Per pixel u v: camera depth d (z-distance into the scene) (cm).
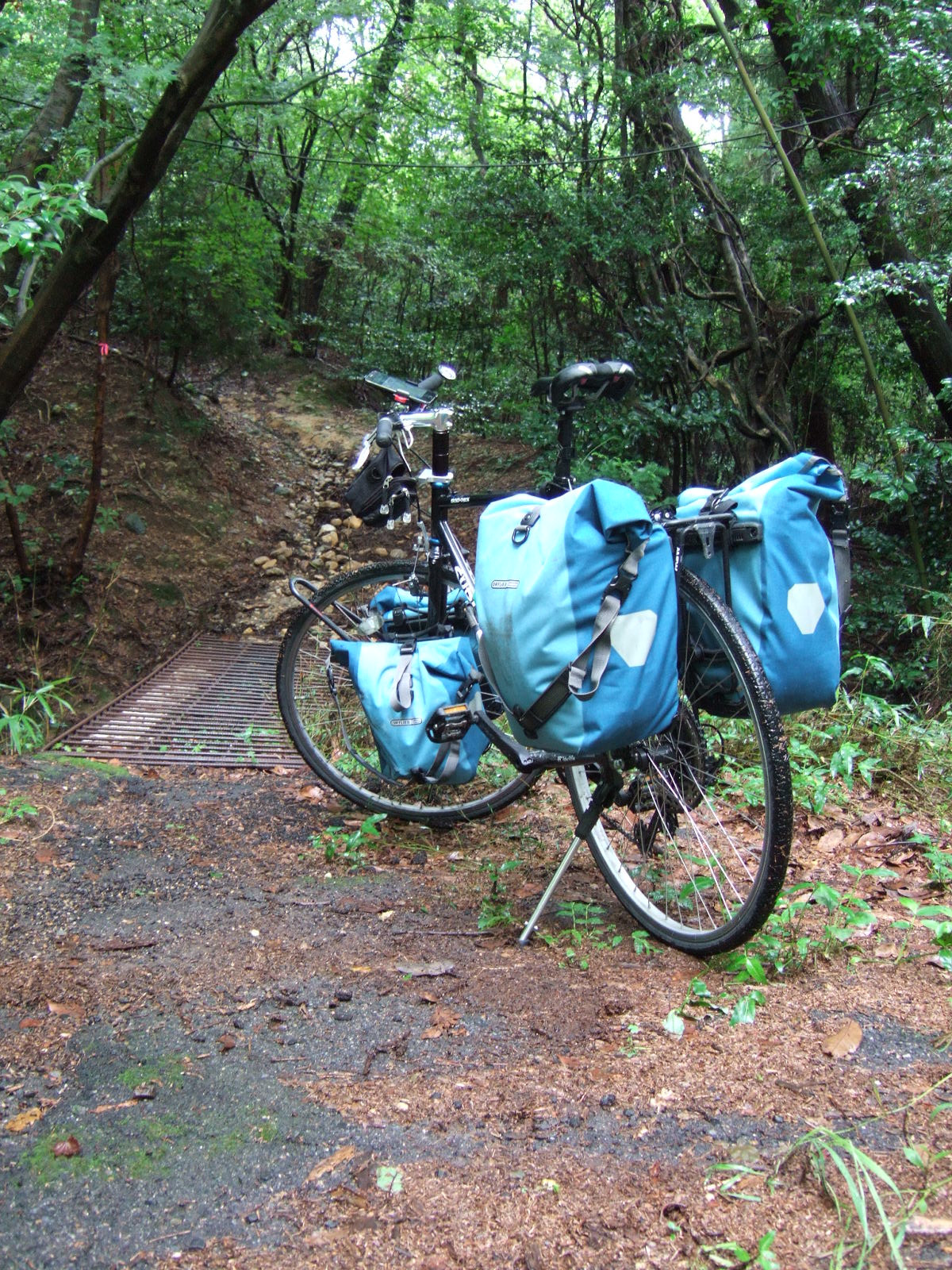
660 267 820
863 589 777
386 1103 167
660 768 243
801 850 310
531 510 224
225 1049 184
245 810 342
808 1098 165
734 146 858
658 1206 139
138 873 274
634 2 777
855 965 221
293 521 888
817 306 812
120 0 632
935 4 623
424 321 1331
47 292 558
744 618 209
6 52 554
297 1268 130
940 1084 165
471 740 309
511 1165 149
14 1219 138
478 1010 202
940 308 776
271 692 578
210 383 1055
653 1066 178
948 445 696
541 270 803
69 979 208
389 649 317
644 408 780
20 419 809
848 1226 131
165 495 812
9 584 672
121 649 661
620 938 242
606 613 203
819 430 924
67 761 388
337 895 268
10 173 595
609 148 819
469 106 939
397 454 323
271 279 984
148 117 561
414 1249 133
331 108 1030
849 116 722
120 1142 155
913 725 442
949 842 320
